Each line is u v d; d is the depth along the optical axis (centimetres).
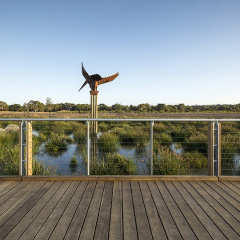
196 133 898
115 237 172
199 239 168
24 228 185
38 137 874
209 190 278
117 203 238
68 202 240
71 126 1169
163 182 309
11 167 437
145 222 196
